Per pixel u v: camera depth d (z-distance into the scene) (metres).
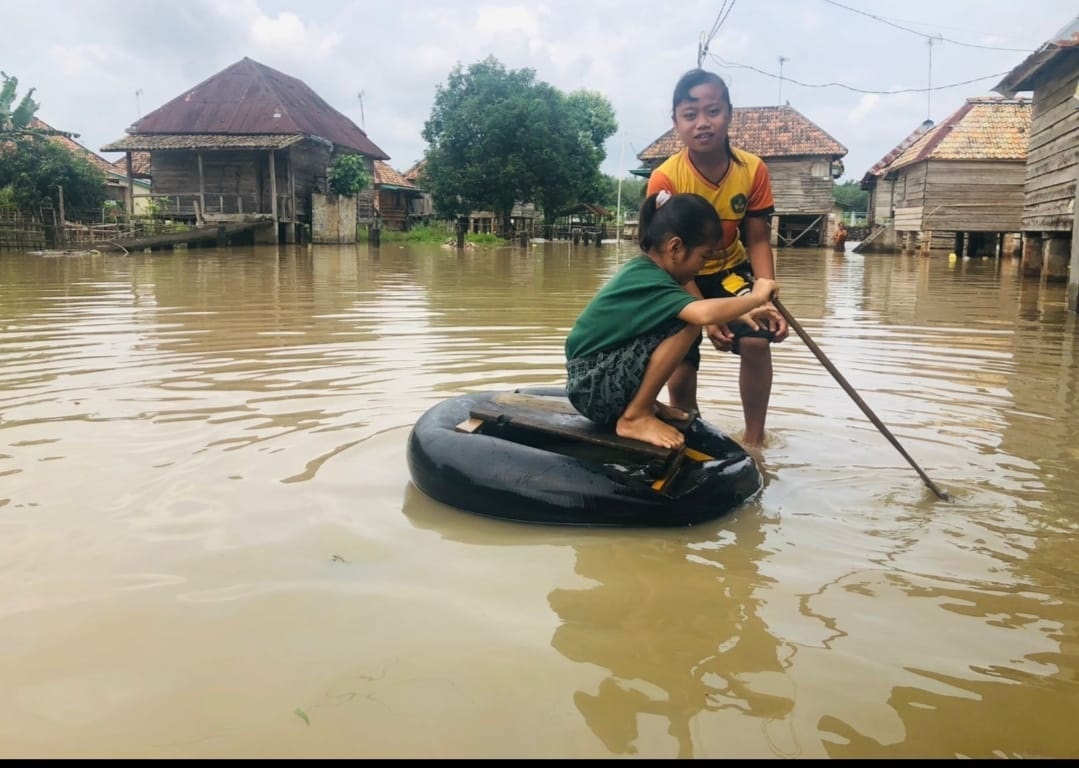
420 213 46.41
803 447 3.46
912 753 1.56
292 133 26.42
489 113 35.31
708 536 2.59
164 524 2.55
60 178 23.23
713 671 1.82
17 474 2.95
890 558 2.42
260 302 8.55
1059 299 9.63
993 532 2.61
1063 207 12.30
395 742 1.57
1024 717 1.68
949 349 5.88
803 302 9.35
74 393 4.14
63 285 10.40
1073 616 2.09
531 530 2.63
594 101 50.31
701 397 4.31
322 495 2.83
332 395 4.15
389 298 9.12
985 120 21.88
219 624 1.98
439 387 4.35
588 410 3.02
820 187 30.34
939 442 3.53
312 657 1.84
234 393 4.18
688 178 3.48
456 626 1.99
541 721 1.63
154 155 27.28
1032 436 3.62
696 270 3.10
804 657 1.88
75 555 2.33
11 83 23.61
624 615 2.06
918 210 22.19
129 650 1.87
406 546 2.46
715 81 3.33
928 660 1.88
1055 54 11.75
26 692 1.71
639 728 1.62
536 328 6.60
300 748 1.55
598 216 50.25
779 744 1.58
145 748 1.55
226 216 25.61
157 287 10.24
